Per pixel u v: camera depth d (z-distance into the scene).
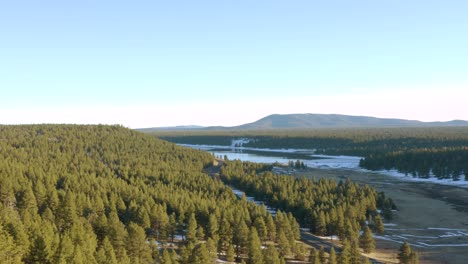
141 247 65.31
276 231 84.94
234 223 81.12
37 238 55.12
